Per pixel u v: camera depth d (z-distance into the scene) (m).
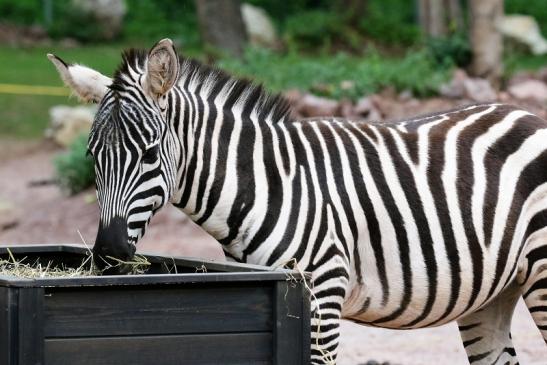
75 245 9.80
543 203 9.63
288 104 9.51
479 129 9.79
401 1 62.75
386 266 9.27
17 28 52.75
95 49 51.12
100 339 7.19
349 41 50.34
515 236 9.56
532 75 29.53
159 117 8.59
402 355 14.41
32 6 55.72
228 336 7.50
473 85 27.58
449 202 9.37
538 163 9.64
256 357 7.57
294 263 8.72
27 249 9.79
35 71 43.56
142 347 7.30
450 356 14.30
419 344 15.18
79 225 25.30
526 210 9.64
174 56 8.49
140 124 8.42
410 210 9.27
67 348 7.11
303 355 7.62
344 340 15.57
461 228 9.37
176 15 59.12
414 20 60.78
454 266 9.36
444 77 27.75
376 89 27.34
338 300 8.98
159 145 8.54
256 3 61.88
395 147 9.48
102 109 8.48
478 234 9.41
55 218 25.94
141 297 7.29
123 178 8.32
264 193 9.01
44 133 36.09
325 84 27.41
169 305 7.36
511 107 10.10
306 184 9.05
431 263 9.30
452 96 27.36
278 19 61.88
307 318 7.64
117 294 7.23
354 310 9.42
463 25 41.06
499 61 29.09
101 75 8.90
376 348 14.91
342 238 9.05
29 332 6.94
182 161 8.99
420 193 9.32
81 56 48.00
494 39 28.95
